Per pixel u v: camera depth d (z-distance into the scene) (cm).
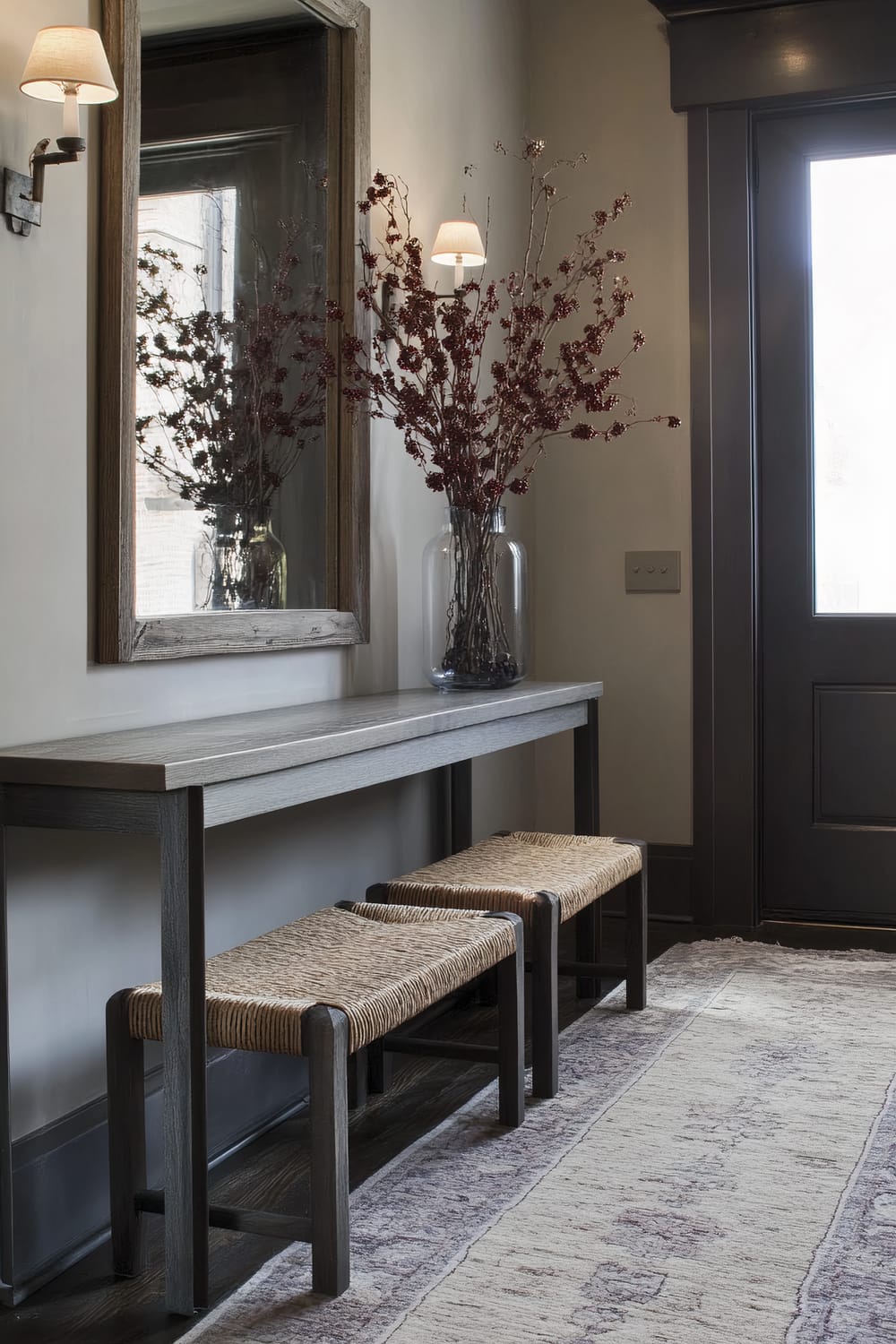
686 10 370
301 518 268
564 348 297
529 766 401
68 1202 195
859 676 378
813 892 385
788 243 379
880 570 376
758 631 385
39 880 192
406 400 283
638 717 394
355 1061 249
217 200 237
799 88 365
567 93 394
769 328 381
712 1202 202
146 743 191
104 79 180
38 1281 184
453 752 249
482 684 294
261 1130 241
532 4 397
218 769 174
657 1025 291
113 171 206
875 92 361
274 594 257
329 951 207
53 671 196
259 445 252
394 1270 183
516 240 385
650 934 378
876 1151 220
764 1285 177
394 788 307
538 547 404
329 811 277
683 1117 237
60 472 198
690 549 386
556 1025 250
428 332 307
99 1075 205
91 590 205
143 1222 190
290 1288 178
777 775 386
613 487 394
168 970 173
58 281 197
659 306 387
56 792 175
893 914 378
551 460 401
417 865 319
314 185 271
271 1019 176
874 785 378
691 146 378
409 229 315
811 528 380
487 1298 174
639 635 393
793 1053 271
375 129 298
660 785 393
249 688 248
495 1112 242
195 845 170
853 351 376
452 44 340
